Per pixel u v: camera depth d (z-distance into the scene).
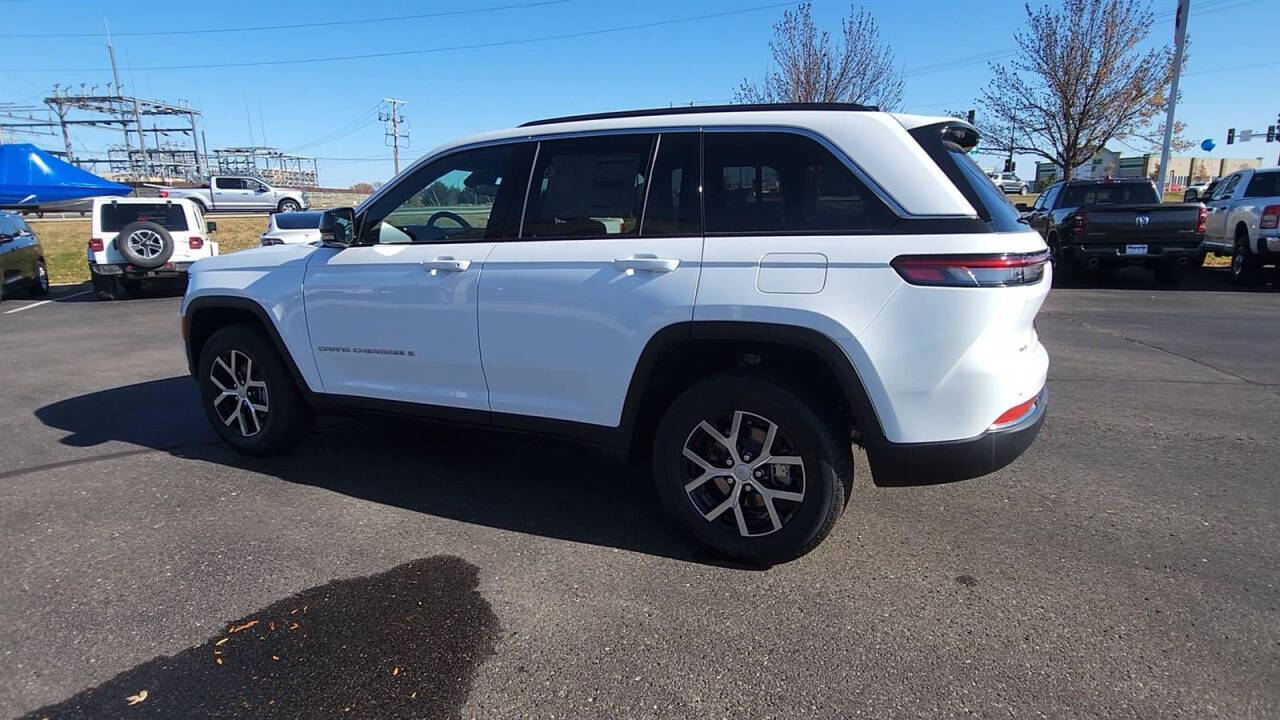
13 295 14.88
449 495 4.20
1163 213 12.18
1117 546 3.51
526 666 2.67
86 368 7.64
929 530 3.70
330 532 3.72
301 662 2.69
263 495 4.19
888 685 2.55
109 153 79.12
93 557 3.46
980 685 2.54
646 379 3.37
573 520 3.88
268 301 4.44
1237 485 4.22
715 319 3.17
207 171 79.75
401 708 2.46
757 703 2.47
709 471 3.38
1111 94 16.98
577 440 3.66
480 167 3.88
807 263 3.06
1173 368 7.01
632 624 2.92
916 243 2.95
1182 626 2.87
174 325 10.65
